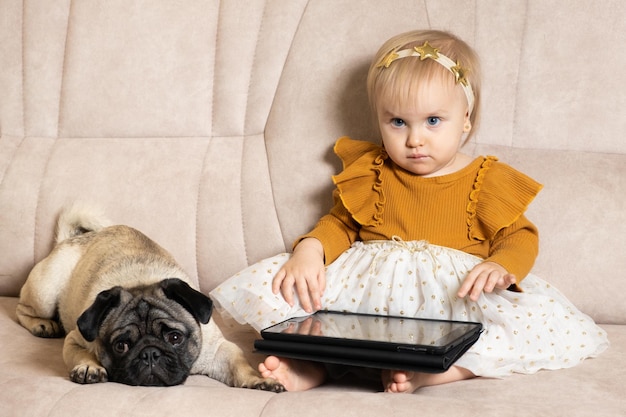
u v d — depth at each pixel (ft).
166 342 5.62
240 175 7.82
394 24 7.62
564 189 7.20
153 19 8.35
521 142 7.61
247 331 7.02
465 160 6.96
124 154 8.19
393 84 6.43
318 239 6.88
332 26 7.77
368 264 6.64
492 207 6.53
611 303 6.95
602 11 7.55
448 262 6.39
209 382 5.87
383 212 6.86
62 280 7.12
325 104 7.66
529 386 5.27
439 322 5.92
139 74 8.30
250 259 7.69
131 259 6.69
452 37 6.86
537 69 7.63
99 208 7.70
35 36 8.59
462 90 6.56
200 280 7.80
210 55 8.20
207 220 7.77
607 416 4.58
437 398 4.82
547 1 7.67
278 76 7.93
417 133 6.48
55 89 8.56
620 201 7.11
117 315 5.66
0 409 4.93
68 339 6.12
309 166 7.62
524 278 6.59
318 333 5.47
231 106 8.04
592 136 7.50
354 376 6.02
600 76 7.51
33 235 8.15
